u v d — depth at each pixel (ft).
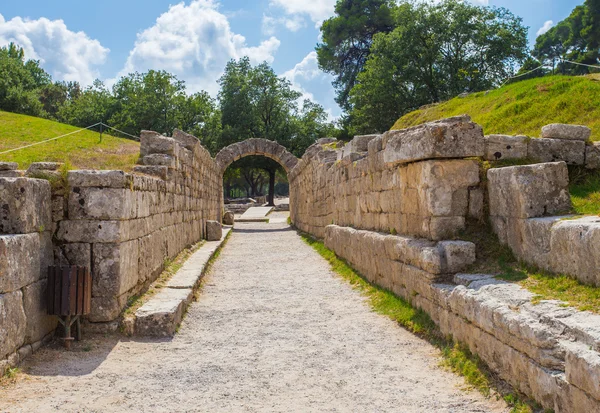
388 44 139.64
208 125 170.40
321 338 24.75
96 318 24.11
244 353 22.65
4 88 162.50
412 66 138.21
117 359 21.44
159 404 16.98
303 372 20.12
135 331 24.71
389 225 34.32
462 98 77.82
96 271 24.16
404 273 27.99
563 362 14.25
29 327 20.70
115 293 24.26
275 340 24.63
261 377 19.63
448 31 134.72
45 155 52.08
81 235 24.08
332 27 179.32
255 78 170.30
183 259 44.32
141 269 29.35
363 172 40.78
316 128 173.17
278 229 93.91
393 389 18.02
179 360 21.61
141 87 172.04
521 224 22.18
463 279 22.33
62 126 82.48
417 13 137.59
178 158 45.47
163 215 37.17
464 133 25.85
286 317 29.09
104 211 24.22
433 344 22.49
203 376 19.71
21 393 17.38
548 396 14.19
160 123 165.27
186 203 50.93
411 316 25.46
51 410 16.15
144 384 18.76
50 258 23.52
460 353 19.84
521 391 15.69
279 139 167.63
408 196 29.84
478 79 135.44
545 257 20.39
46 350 21.68
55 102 230.68
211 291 36.70
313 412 16.33
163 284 33.01
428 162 26.04
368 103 144.05
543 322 15.70
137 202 28.17
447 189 25.85
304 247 63.67
